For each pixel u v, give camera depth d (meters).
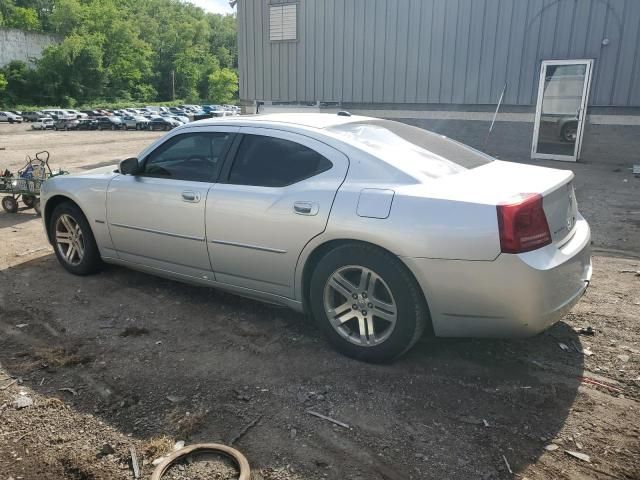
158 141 4.52
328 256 3.50
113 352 3.73
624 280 5.02
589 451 2.70
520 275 3.02
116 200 4.62
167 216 4.29
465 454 2.68
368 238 3.30
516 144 13.43
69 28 111.12
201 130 4.29
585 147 12.58
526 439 2.79
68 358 3.62
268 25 16.23
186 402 3.13
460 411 3.03
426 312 3.34
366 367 3.49
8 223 7.60
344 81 15.35
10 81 94.06
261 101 16.95
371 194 3.36
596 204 8.29
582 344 3.79
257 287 3.96
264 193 3.78
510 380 3.34
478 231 3.05
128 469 2.60
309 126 3.87
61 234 5.26
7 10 123.31
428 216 3.16
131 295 4.72
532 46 12.74
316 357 3.63
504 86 13.23
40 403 3.13
